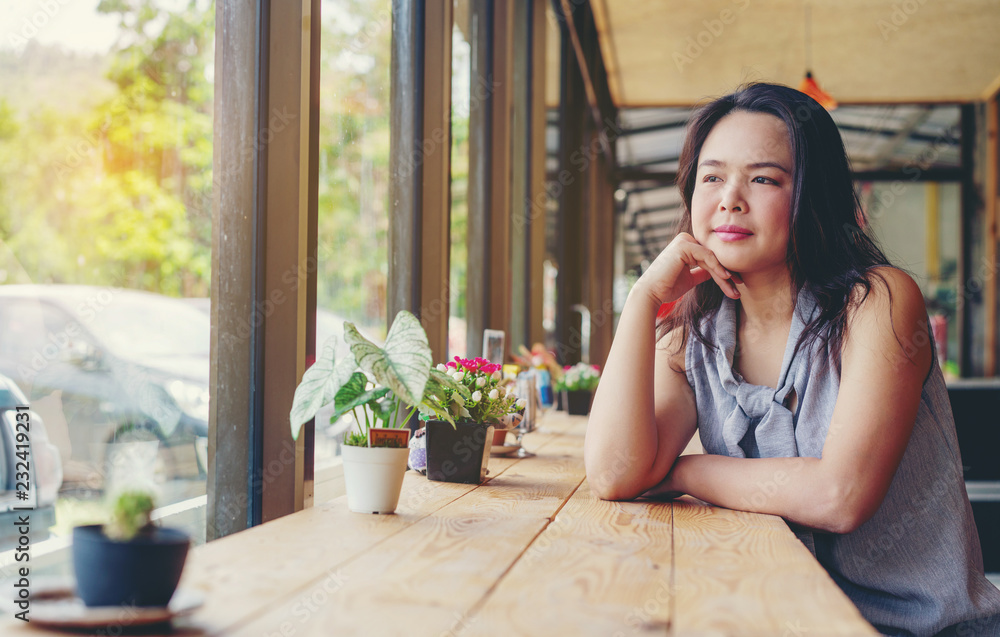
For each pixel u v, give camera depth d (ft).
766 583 2.55
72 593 2.21
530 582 2.53
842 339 3.90
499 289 10.37
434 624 2.12
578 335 16.40
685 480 4.05
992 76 22.63
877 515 3.94
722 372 4.28
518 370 8.11
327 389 3.50
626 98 24.71
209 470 4.26
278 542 3.07
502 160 10.39
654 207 29.37
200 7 4.13
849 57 21.13
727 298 4.51
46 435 3.19
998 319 24.22
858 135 26.71
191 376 4.11
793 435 4.06
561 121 15.94
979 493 9.68
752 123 4.12
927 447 4.03
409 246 7.35
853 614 2.23
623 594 2.41
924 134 26.32
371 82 6.55
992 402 10.26
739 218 4.10
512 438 6.40
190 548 2.19
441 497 4.25
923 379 3.82
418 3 7.30
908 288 3.88
